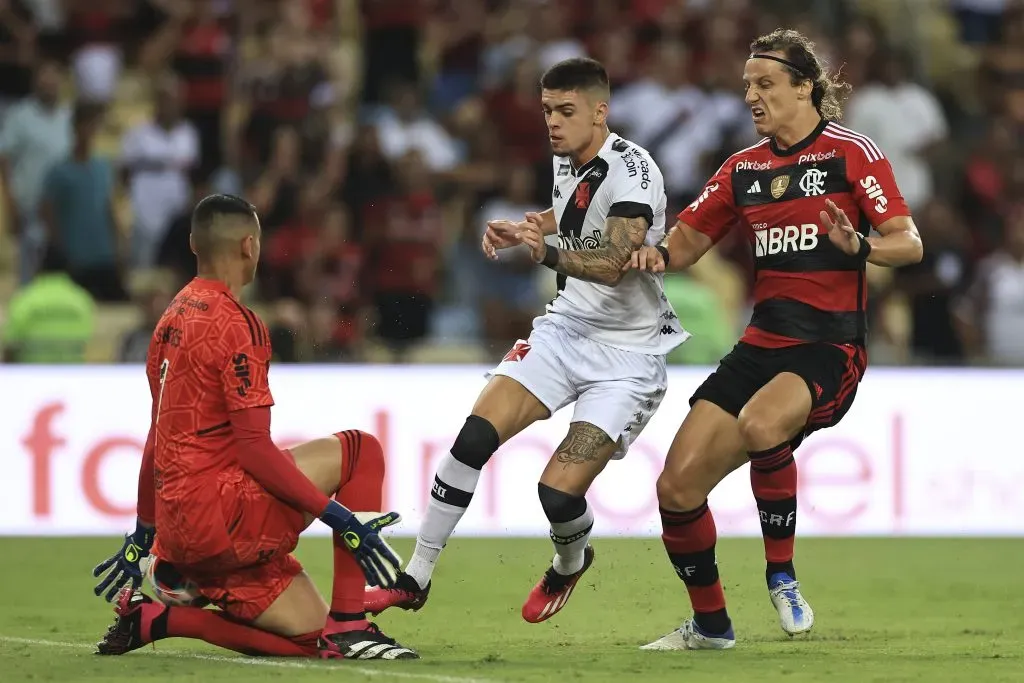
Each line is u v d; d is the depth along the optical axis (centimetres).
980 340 4609
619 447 2198
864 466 3938
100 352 4066
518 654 2002
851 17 5950
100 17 5694
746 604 2750
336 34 5716
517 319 4459
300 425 3838
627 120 5062
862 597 2845
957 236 4722
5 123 5109
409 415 3872
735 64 5347
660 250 2183
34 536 3716
